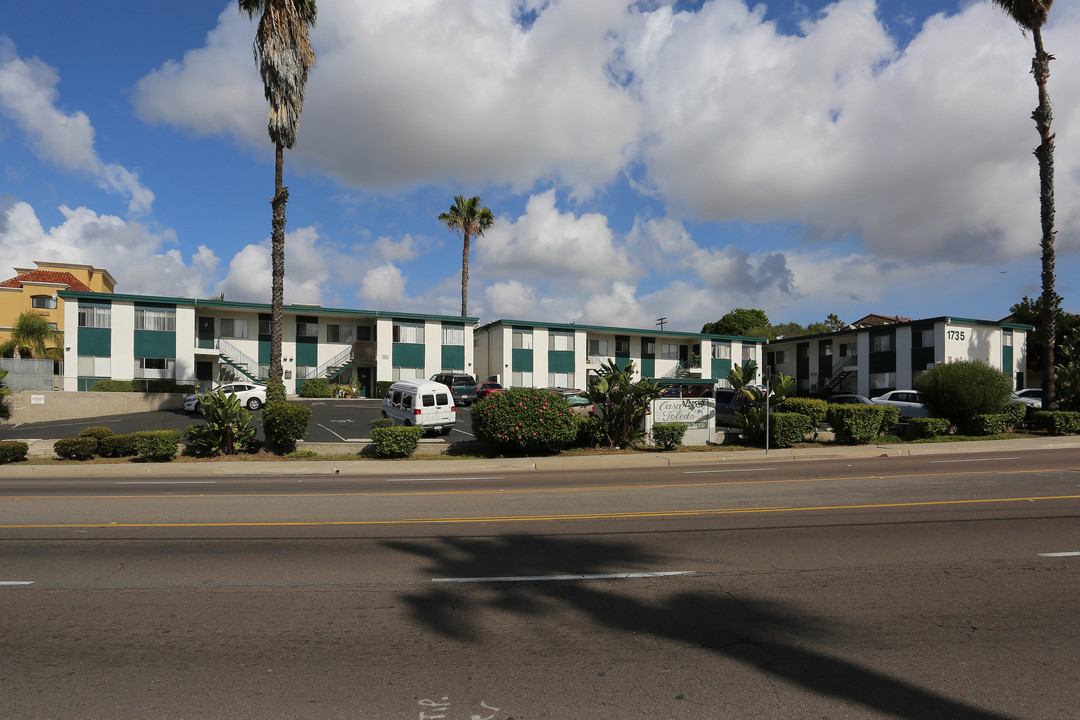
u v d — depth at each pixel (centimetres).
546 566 645
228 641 457
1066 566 632
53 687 387
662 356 5588
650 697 372
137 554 700
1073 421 2314
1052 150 2433
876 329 4800
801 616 501
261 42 2069
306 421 1891
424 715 353
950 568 627
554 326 5025
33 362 3294
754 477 1353
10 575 622
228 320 4281
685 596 550
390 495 1130
